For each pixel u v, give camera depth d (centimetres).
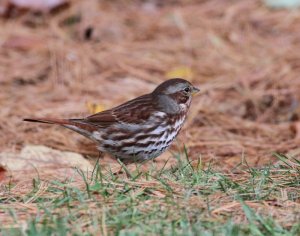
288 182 949
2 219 847
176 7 1897
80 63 1627
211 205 866
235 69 1619
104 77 1588
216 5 1889
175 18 1808
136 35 1756
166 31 1777
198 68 1623
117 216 827
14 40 1698
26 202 910
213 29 1777
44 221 818
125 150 1119
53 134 1332
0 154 1212
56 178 1090
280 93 1525
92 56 1650
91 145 1302
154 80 1578
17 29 1767
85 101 1447
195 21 1811
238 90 1534
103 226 803
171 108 1134
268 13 1842
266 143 1316
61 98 1495
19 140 1315
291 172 991
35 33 1755
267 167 1016
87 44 1712
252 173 982
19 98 1488
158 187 922
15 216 838
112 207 854
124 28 1781
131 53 1677
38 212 860
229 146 1299
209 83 1562
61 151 1260
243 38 1747
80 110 1432
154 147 1125
